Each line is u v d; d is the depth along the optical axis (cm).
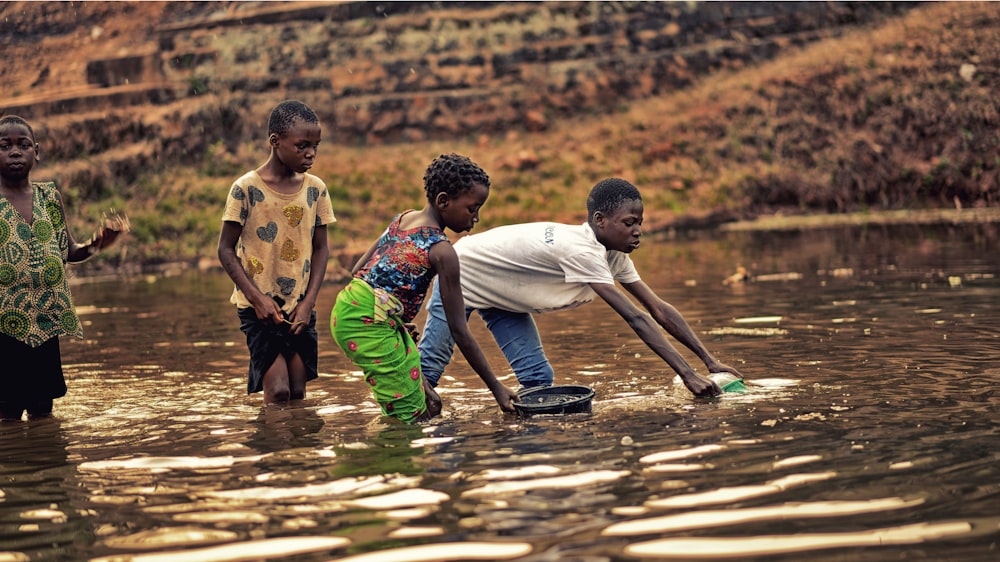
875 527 231
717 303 727
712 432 336
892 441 312
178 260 1341
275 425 391
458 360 552
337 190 1534
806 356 494
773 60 1850
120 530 255
